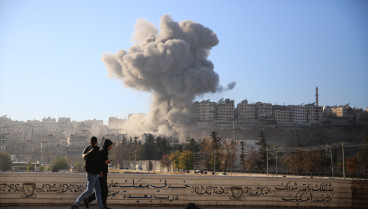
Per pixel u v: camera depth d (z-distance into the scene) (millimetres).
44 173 12641
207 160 139250
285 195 14109
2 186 12375
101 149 12086
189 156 133875
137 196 13117
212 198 13562
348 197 14586
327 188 14492
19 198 12445
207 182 13586
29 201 12484
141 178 13188
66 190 12719
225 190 13688
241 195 13773
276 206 13992
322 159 117562
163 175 13336
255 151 148500
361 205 14617
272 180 14070
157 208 12969
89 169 11602
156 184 13273
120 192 13016
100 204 11680
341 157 126312
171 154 158250
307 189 14320
